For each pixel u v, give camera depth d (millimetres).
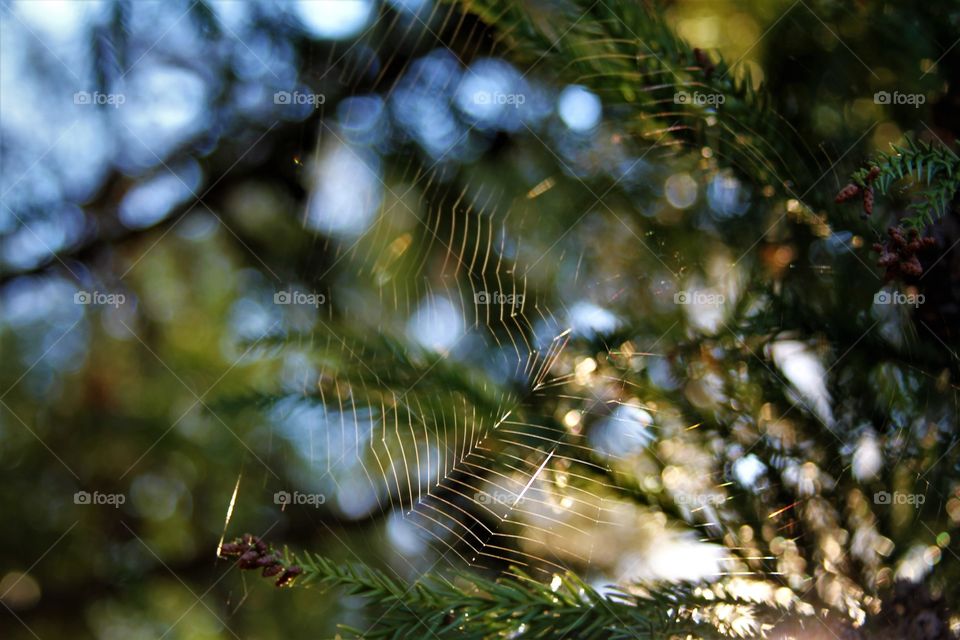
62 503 1440
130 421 1438
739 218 715
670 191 739
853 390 678
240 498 1086
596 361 704
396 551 697
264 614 1260
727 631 649
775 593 658
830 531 666
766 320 693
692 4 783
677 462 685
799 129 701
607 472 687
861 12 716
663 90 692
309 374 746
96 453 1443
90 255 1388
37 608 1405
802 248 701
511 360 729
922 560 654
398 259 796
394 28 787
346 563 667
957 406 665
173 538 1398
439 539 690
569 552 688
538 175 777
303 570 660
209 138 1155
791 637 649
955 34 694
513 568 664
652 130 701
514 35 709
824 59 723
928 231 665
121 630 1400
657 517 681
